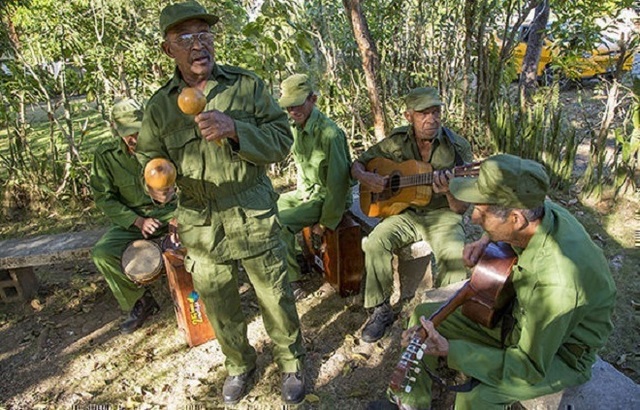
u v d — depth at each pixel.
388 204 3.20
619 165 4.31
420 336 2.03
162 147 2.27
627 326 3.05
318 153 3.31
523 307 1.89
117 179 3.30
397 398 2.37
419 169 3.04
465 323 2.31
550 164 4.62
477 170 2.77
